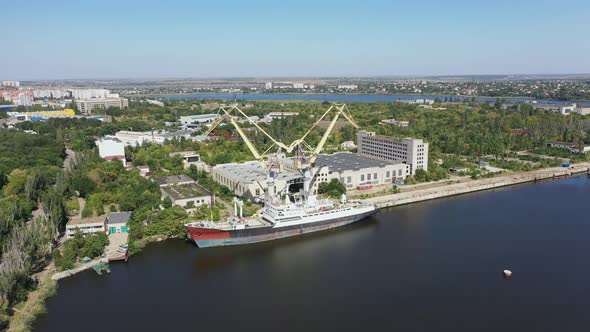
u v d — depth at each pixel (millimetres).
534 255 142750
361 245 155625
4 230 143625
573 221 176250
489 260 139500
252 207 192000
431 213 191000
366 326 104625
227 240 156375
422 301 115500
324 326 104938
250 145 199750
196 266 138875
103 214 175000
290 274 132875
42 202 182875
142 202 185625
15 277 113250
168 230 160500
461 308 111875
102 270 134250
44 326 105625
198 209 181125
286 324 106000
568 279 126250
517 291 119938
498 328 103312
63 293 120750
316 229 171125
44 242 138375
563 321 105812
